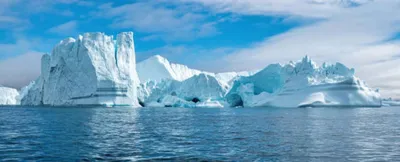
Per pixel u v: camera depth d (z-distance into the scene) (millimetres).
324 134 33250
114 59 135625
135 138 30250
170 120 54625
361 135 32281
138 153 22500
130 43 144375
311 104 110000
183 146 25562
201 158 20875
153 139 29625
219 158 20891
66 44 134750
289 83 121562
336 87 113375
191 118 60031
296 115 68500
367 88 120875
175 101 140500
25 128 39344
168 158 20875
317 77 119438
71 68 131000
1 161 19812
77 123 47062
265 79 138125
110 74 130500
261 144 26594
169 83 157500
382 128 39469
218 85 141250
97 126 42344
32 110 96438
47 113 77500
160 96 152625
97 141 28125
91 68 128375
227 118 59844
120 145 25938
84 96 128750
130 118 59500
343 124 45188
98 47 132625
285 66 124625
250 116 65812
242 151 23328
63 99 132125
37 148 24344
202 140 29000
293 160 20266
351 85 113750
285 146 25484
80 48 131125
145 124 45938
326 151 23250
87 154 22062
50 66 135625
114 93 129250
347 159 20500
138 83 149250
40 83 144250
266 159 20578
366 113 78312
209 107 131375
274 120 53562
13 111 89000
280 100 121125
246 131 36500
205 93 141750
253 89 138375
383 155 21750
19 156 21312
